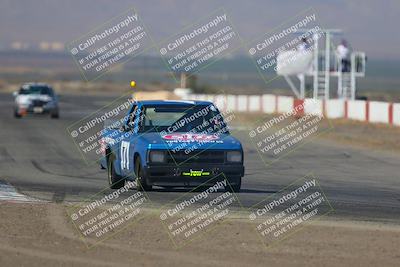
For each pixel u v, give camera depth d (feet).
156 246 79.56
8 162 170.71
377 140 237.04
